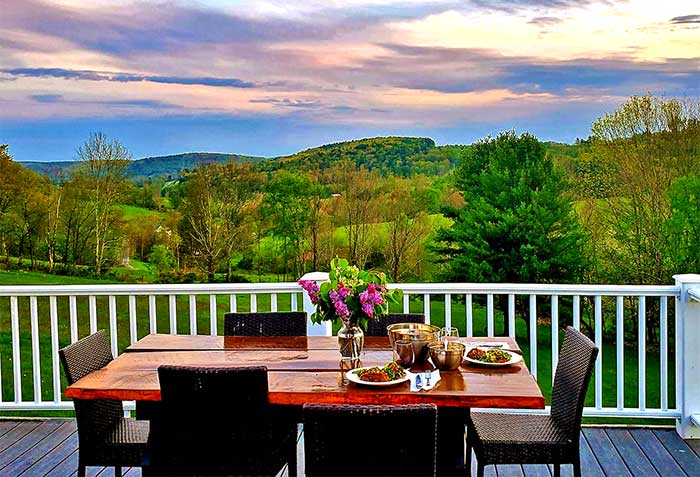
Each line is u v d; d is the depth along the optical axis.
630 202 14.66
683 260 14.25
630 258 14.95
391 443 2.10
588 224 16.25
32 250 15.78
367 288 2.89
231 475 2.55
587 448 3.96
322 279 4.34
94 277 15.68
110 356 3.22
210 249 15.59
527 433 2.96
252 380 2.47
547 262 16.91
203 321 16.00
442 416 2.88
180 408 2.52
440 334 3.03
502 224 17.23
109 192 15.64
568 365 3.04
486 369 2.88
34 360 4.48
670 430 4.23
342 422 2.09
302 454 3.93
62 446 4.05
